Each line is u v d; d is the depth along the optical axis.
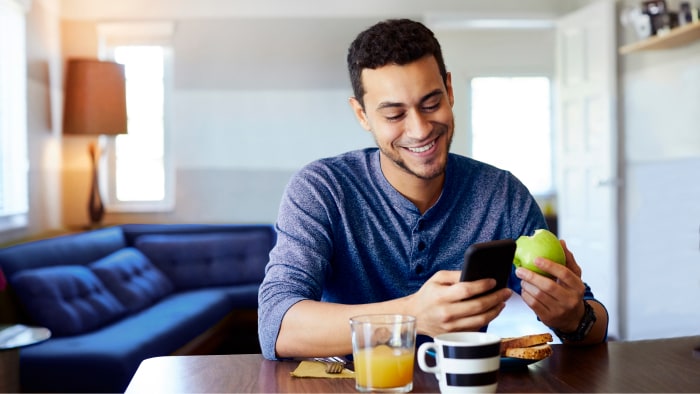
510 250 1.27
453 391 1.15
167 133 5.95
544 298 1.40
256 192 5.97
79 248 4.39
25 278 3.57
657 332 4.93
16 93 4.70
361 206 1.68
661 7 4.55
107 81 5.09
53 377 3.17
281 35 5.95
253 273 5.45
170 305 4.54
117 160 5.89
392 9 6.05
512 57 8.05
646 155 5.02
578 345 1.55
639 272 5.13
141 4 5.85
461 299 1.24
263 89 5.97
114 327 3.81
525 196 1.78
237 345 5.12
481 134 8.37
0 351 2.85
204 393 1.26
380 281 1.69
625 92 5.25
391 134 1.49
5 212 4.47
